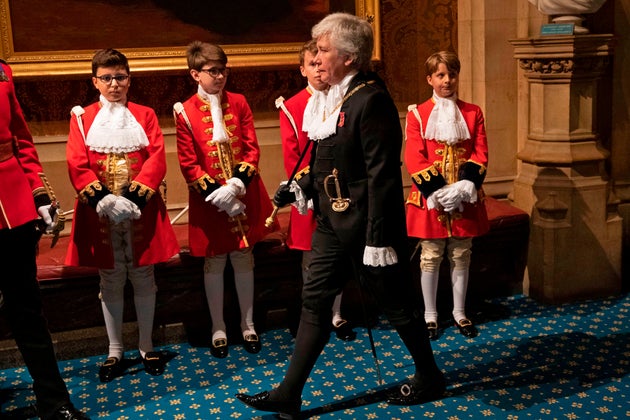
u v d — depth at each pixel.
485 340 4.02
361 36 3.03
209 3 4.48
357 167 3.05
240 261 4.00
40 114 4.43
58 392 3.21
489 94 4.71
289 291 4.27
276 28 4.60
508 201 4.81
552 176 4.45
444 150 3.96
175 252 3.80
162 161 3.71
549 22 4.49
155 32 4.43
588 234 4.48
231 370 3.79
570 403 3.34
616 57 4.57
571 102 4.38
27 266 3.13
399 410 3.33
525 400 3.38
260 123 4.75
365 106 2.97
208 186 3.82
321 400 3.44
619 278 4.61
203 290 4.12
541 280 4.52
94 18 4.34
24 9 4.24
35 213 3.11
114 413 3.39
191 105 3.90
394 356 3.87
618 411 3.26
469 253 4.11
